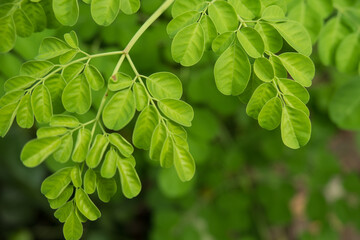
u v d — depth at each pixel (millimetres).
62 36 384
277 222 584
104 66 406
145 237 833
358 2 371
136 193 322
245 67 318
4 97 322
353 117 413
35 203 785
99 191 325
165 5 330
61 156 321
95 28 415
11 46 333
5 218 791
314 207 570
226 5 323
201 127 469
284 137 318
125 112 322
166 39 423
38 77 324
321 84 548
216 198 606
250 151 587
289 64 320
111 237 818
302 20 361
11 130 654
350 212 567
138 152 527
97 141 319
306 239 577
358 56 367
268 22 322
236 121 579
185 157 321
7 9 329
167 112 321
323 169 574
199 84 453
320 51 372
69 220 324
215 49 321
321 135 559
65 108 322
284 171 617
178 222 605
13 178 716
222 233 596
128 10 328
